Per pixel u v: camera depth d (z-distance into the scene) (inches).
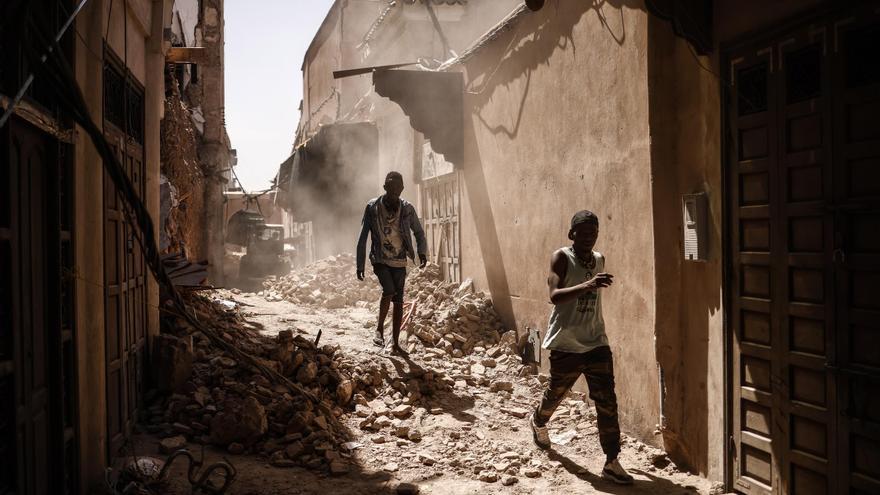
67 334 144.7
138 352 214.4
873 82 135.9
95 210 161.2
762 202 167.2
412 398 250.1
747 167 171.3
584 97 251.4
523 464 200.5
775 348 162.2
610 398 187.8
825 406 147.9
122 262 192.1
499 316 337.7
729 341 178.1
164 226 408.5
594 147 245.1
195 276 312.2
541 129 288.4
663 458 202.1
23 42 89.1
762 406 167.6
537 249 295.7
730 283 178.1
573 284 188.9
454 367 288.2
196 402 221.6
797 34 154.2
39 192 131.7
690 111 195.9
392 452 208.4
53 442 136.7
